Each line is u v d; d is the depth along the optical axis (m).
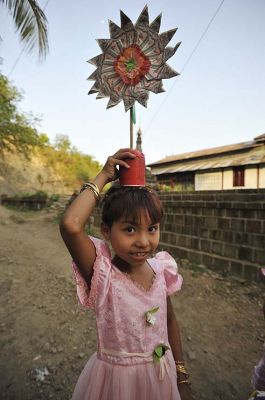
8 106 16.38
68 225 0.92
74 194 11.92
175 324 1.26
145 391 1.00
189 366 2.49
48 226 9.70
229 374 2.42
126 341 1.01
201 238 5.49
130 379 0.99
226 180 14.76
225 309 3.64
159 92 1.04
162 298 1.10
